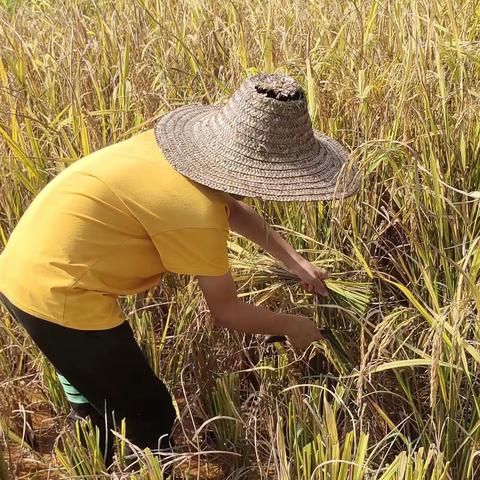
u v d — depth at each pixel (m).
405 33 3.44
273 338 2.77
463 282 2.64
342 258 2.90
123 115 3.33
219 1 4.32
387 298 2.94
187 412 2.98
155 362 2.99
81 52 3.70
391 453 2.73
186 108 2.63
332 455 2.45
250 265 2.88
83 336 2.49
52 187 2.50
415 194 2.78
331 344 2.80
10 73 3.62
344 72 3.38
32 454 2.95
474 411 2.58
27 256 2.48
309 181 2.43
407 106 3.07
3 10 4.57
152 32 3.93
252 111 2.43
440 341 2.42
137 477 2.49
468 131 3.00
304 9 3.91
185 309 3.00
